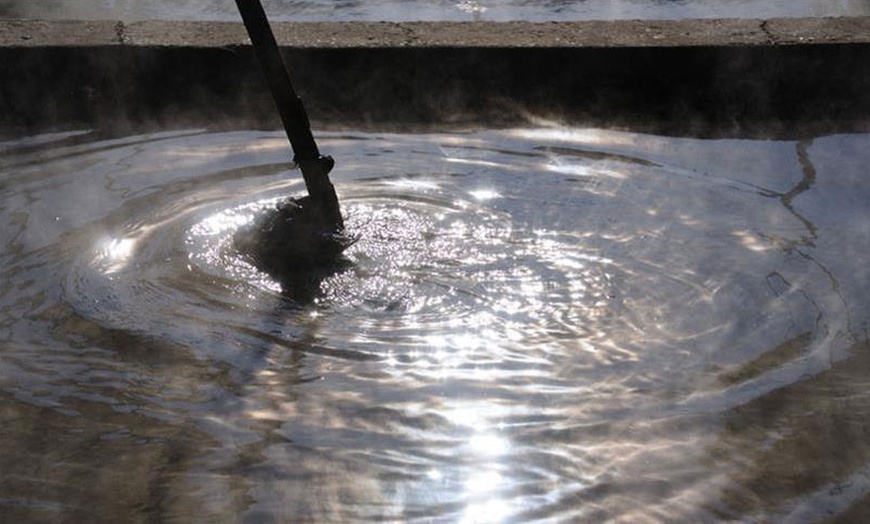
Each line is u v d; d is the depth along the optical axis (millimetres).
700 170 5965
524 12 9852
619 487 3357
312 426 3680
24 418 3732
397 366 4043
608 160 6102
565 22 7457
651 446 3566
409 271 4770
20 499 3312
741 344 4191
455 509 3254
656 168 5988
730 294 4555
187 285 4648
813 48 6918
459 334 4270
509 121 6809
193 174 5875
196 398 3854
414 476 3414
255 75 6926
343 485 3373
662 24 7375
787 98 6977
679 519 3207
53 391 3895
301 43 6965
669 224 5219
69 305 4488
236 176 5836
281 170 5914
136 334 4273
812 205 5480
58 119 6914
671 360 4086
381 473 3430
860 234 5133
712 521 3199
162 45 6930
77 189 5691
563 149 6277
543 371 4016
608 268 4777
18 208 5430
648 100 6961
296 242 4992
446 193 5566
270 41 4918
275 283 4680
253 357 4109
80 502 3301
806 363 4059
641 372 4008
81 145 6422
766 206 5461
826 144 6418
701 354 4125
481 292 4582
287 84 4965
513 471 3436
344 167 5934
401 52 6898
